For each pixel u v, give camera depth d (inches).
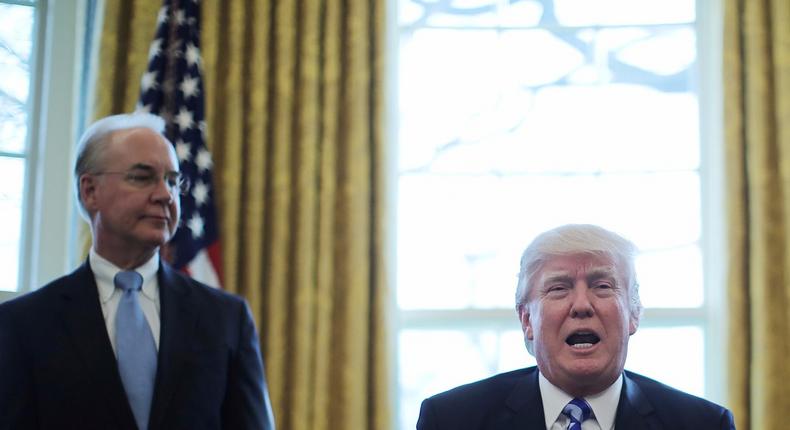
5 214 209.2
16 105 212.8
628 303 113.3
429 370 209.3
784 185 195.8
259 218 198.5
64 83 213.8
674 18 221.3
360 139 202.4
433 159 217.6
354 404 193.2
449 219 215.5
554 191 215.8
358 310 196.4
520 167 217.2
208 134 200.1
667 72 219.3
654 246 212.7
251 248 197.0
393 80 212.1
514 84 220.5
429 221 215.3
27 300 119.7
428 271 213.5
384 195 201.8
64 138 211.9
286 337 195.6
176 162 128.3
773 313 193.0
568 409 111.0
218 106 202.4
